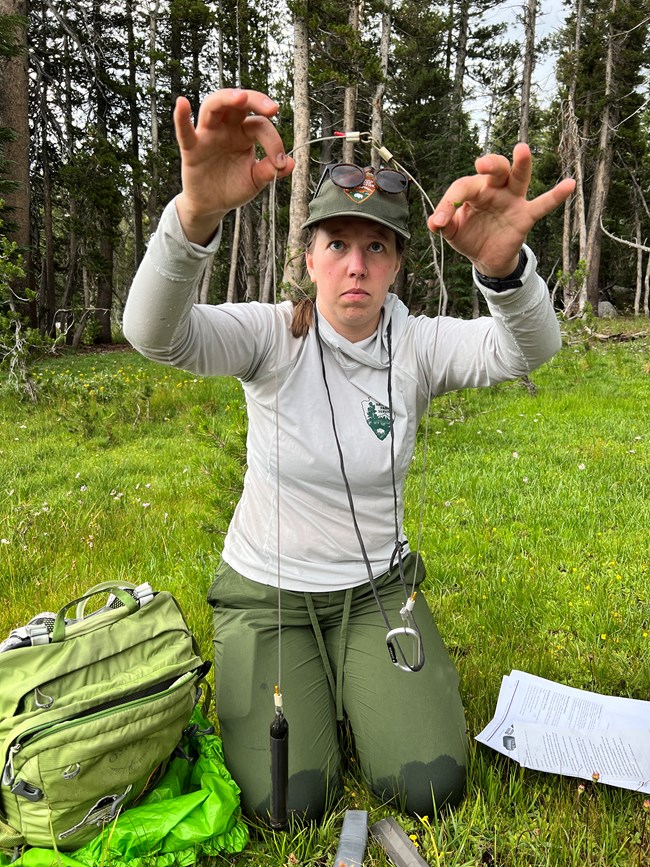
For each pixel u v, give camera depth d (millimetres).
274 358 1854
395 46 23312
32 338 8750
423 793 1754
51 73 21734
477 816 1751
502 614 2820
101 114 23391
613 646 2611
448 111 24719
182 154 1274
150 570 3268
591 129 26078
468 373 1925
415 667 1826
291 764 1766
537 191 26844
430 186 23875
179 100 1201
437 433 6336
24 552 3422
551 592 3053
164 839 1548
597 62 23516
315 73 14094
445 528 3916
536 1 22500
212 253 1436
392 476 1967
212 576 3121
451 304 22406
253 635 1952
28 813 1470
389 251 1824
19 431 7062
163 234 1393
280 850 1660
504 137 27156
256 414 1975
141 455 6020
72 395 8367
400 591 2072
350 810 1775
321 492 1924
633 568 3285
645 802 1742
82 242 22797
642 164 29953
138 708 1499
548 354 1759
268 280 11742
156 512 4223
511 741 1982
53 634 1659
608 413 7250
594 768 1866
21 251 15703
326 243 1807
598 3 24141
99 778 1474
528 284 1585
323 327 1880
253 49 22859
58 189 23750
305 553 1964
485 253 1518
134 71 24047
